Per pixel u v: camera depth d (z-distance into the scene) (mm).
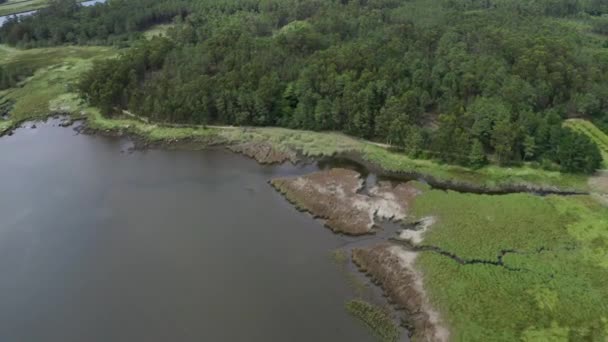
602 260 94375
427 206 115062
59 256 106562
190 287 96188
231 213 119562
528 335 79562
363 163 139375
